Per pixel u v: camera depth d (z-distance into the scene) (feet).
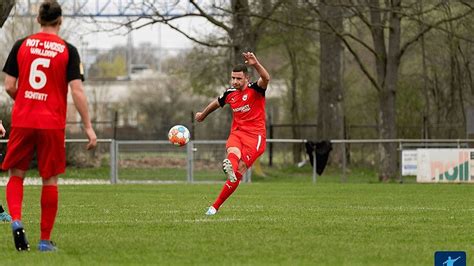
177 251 61.21
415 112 336.29
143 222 83.20
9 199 60.64
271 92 449.06
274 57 380.78
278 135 382.83
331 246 64.23
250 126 93.76
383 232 74.64
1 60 341.41
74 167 241.14
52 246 61.62
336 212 98.89
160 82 546.26
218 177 210.18
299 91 375.86
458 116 325.83
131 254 59.62
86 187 176.14
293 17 226.38
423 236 71.87
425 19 263.49
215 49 334.03
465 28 252.01
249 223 82.17
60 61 59.21
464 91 322.34
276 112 446.60
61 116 59.82
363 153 261.65
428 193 150.51
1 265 54.49
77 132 288.71
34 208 106.32
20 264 54.85
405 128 309.22
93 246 63.72
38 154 60.29
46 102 59.21
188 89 396.37
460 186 180.24
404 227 79.36
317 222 83.82
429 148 216.33
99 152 247.09
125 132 336.70
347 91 373.20
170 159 214.48
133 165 211.00
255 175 234.17
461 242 67.97
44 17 59.98
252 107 93.40
